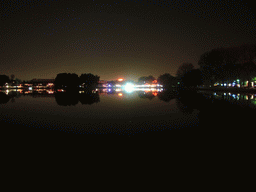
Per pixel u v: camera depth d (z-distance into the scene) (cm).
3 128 1027
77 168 503
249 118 1228
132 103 2277
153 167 503
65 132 921
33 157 588
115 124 1094
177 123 1102
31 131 953
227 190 391
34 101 2719
